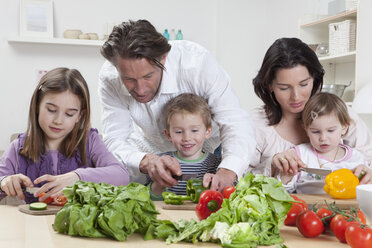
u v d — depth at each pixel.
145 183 1.60
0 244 0.74
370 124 2.85
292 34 3.82
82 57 3.91
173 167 1.31
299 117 1.64
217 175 1.21
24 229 0.84
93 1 3.93
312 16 3.18
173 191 1.50
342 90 2.81
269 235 0.77
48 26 3.77
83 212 0.78
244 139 1.42
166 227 0.79
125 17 4.03
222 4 4.20
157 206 1.11
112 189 0.82
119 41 1.17
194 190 1.17
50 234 0.81
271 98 1.63
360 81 2.61
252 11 4.30
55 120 1.32
